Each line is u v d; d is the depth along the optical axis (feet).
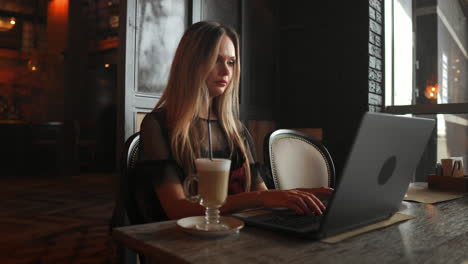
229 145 4.45
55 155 22.70
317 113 11.84
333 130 11.46
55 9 29.09
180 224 2.58
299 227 2.59
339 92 11.37
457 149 13.00
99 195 15.93
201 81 3.98
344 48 11.29
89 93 27.48
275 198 3.07
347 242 2.36
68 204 13.87
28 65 27.91
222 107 4.50
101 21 28.22
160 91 8.66
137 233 2.53
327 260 2.02
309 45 12.07
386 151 2.50
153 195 3.67
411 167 2.97
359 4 11.00
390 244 2.33
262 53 11.89
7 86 28.63
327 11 11.68
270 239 2.42
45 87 29.09
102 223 10.85
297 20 12.34
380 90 11.28
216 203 2.69
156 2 8.56
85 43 28.99
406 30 12.51
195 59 3.98
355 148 2.19
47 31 29.81
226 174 2.74
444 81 15.69
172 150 3.86
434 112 10.34
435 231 2.65
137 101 8.07
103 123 25.20
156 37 8.55
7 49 28.71
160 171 3.54
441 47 15.33
